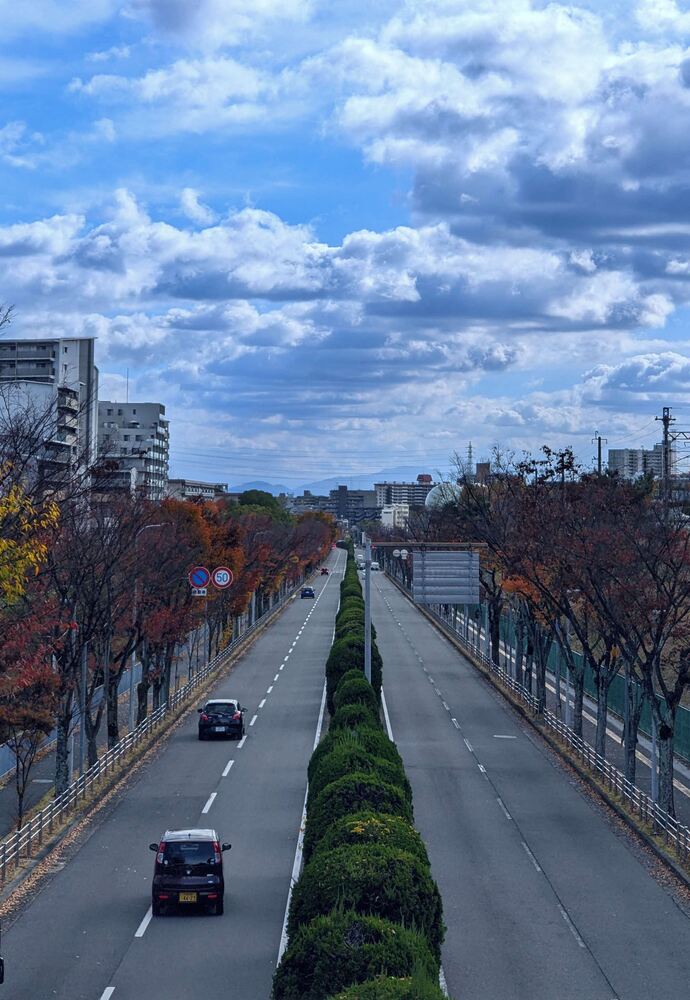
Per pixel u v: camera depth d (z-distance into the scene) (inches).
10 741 1502.2
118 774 1434.5
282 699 2214.6
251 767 1531.7
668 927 861.8
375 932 568.7
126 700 2368.4
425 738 1775.3
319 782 999.6
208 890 861.8
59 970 742.5
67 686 1261.1
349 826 762.2
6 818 1326.3
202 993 698.2
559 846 1120.2
